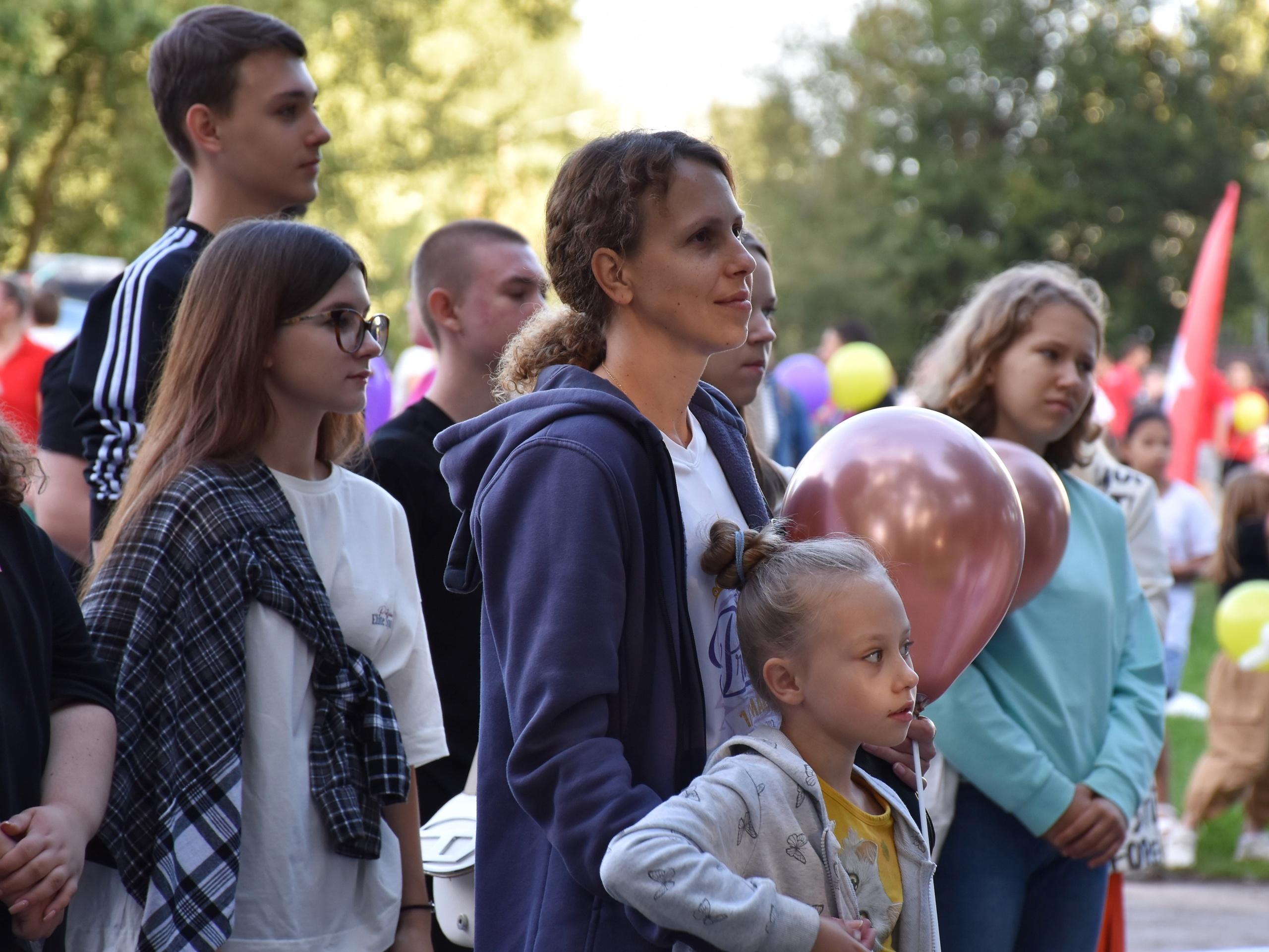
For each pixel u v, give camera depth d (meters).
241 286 4.80
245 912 4.39
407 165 36.38
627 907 3.38
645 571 3.61
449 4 39.41
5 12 24.31
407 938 4.93
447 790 6.05
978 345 6.30
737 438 4.32
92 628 4.47
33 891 3.85
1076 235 74.88
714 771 3.59
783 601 3.70
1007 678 5.76
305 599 4.62
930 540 4.12
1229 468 34.31
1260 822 12.67
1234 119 75.81
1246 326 80.31
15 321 13.48
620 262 3.87
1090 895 5.79
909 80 79.31
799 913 3.35
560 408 3.67
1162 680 6.24
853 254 77.69
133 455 5.50
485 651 3.82
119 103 28.44
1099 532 6.29
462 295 6.61
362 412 5.38
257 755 4.46
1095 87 74.94
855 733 3.67
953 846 5.63
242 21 6.15
